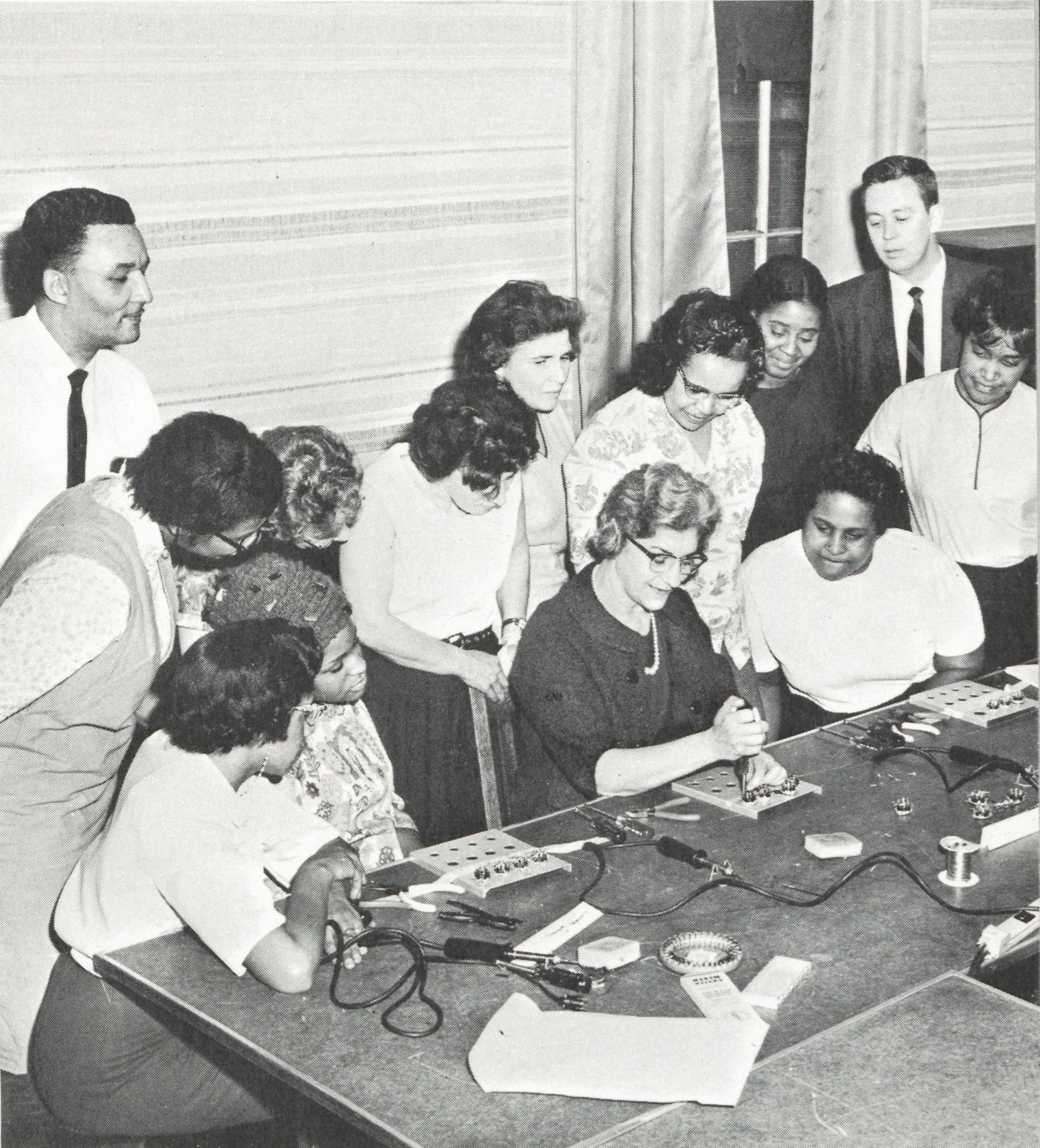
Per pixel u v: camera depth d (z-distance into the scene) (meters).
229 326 2.96
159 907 1.76
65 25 2.61
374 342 3.19
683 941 1.72
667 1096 1.40
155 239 2.81
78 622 1.86
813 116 3.95
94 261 2.22
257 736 1.78
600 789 2.28
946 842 1.93
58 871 1.97
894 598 2.89
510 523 2.68
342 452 2.30
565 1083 1.43
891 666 2.91
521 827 2.09
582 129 3.37
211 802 1.76
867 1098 1.41
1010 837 2.04
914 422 3.38
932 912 1.82
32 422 2.28
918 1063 1.47
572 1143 1.34
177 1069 1.84
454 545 2.58
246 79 2.87
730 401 2.63
